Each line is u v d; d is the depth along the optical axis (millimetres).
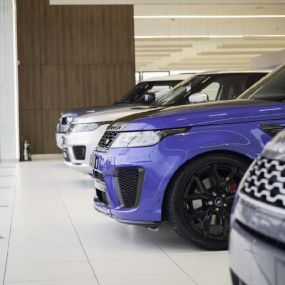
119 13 15242
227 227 3781
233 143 3707
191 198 3744
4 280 3254
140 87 9141
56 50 15055
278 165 1700
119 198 3877
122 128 3941
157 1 13234
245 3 13641
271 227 1608
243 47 26125
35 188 7809
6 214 5641
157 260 3639
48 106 15031
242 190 1854
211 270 3357
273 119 3746
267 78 4309
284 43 24984
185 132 3732
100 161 4074
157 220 3752
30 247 4133
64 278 3271
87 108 9656
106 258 3744
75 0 13234
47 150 15000
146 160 3729
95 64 15195
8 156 13797
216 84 6031
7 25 13930
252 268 1667
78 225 4969
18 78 14930
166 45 24641
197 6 16766
